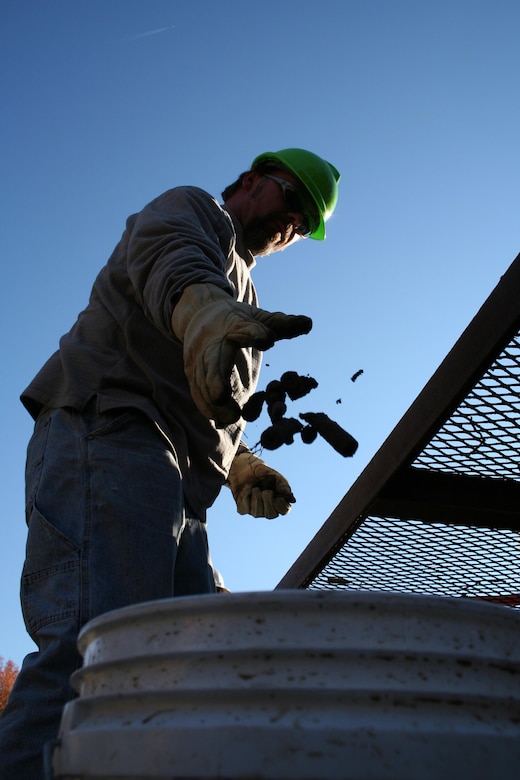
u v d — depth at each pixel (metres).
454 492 2.06
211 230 2.04
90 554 1.67
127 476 1.79
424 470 2.04
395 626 0.73
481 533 2.31
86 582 1.63
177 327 1.55
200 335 1.45
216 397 1.38
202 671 0.73
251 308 1.45
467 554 2.43
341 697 0.69
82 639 0.90
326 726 0.67
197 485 2.07
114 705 0.77
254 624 0.74
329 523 2.30
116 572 1.68
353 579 2.60
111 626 0.83
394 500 2.03
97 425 1.87
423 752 0.66
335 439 1.40
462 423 1.83
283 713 0.69
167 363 2.01
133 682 0.77
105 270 2.13
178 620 0.77
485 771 0.67
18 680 1.53
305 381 1.47
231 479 2.41
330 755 0.66
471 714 0.70
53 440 1.88
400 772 0.65
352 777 0.65
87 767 0.74
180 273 1.63
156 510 1.79
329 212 2.62
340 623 0.73
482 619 0.76
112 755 0.73
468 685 0.71
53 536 1.71
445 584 2.64
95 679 0.82
